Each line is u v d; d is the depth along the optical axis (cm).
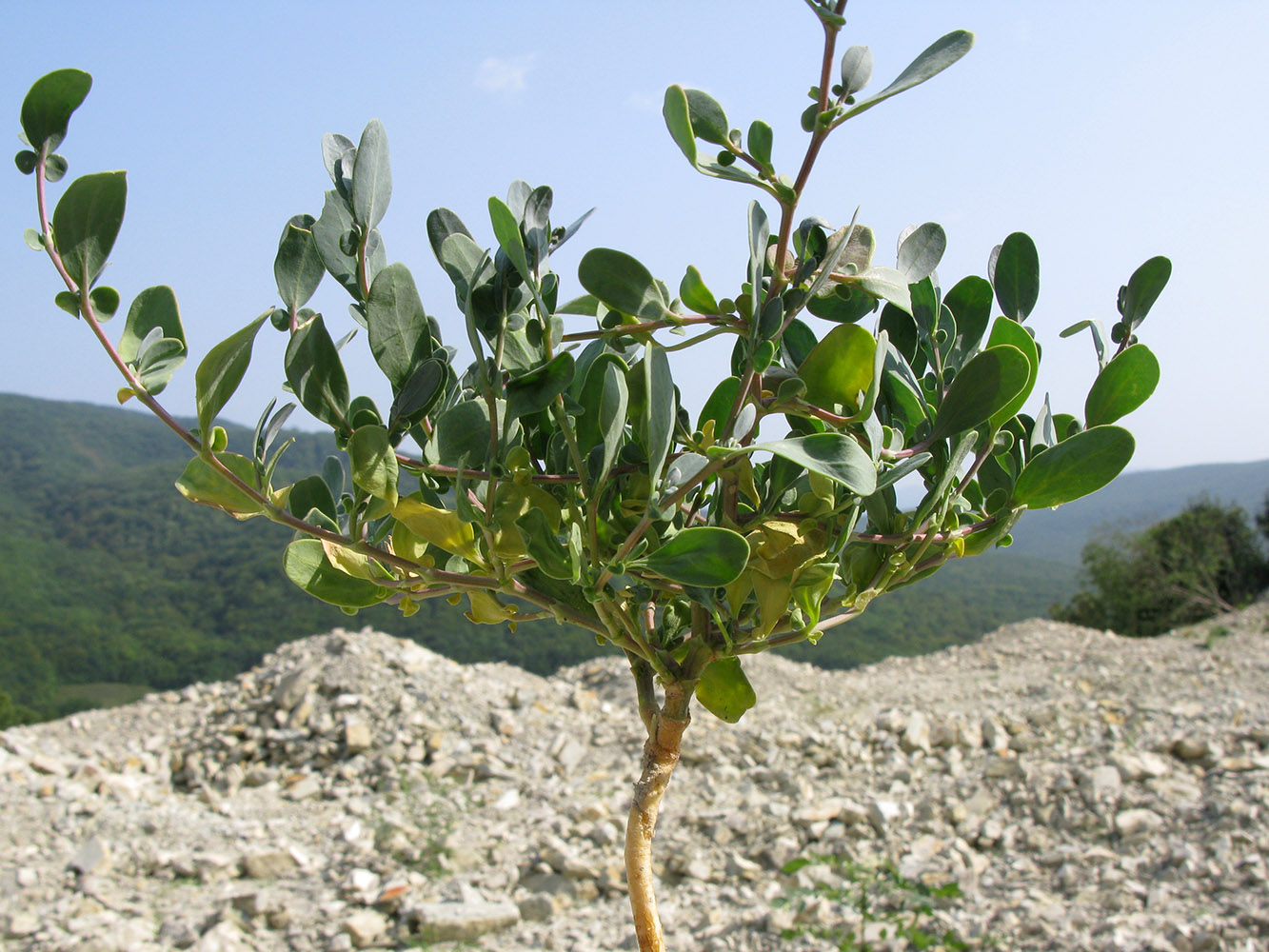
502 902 445
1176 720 585
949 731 604
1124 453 90
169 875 460
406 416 79
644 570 81
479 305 82
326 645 735
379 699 661
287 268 82
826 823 507
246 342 69
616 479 91
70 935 391
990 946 380
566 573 81
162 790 579
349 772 589
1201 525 1569
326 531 79
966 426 85
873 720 645
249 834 510
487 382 75
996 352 81
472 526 84
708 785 573
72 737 635
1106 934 369
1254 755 523
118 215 70
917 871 452
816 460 73
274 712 650
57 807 512
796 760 594
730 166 79
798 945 388
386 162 84
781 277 82
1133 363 98
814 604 91
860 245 91
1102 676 727
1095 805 490
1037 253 105
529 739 643
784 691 740
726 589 94
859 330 87
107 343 71
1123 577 1641
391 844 495
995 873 450
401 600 95
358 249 82
